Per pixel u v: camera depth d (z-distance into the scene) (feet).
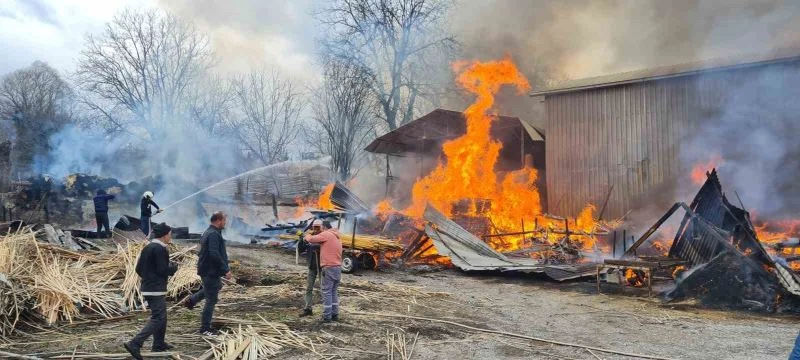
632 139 68.28
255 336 23.45
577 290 40.75
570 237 63.46
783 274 33.65
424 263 53.52
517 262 50.55
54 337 24.34
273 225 74.95
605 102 70.79
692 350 24.00
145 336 20.98
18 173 110.52
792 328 28.53
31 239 34.47
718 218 40.88
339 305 31.60
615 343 25.16
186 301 25.96
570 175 73.36
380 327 26.81
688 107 64.18
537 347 24.22
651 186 66.28
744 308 33.40
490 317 30.42
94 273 32.99
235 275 39.88
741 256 34.91
